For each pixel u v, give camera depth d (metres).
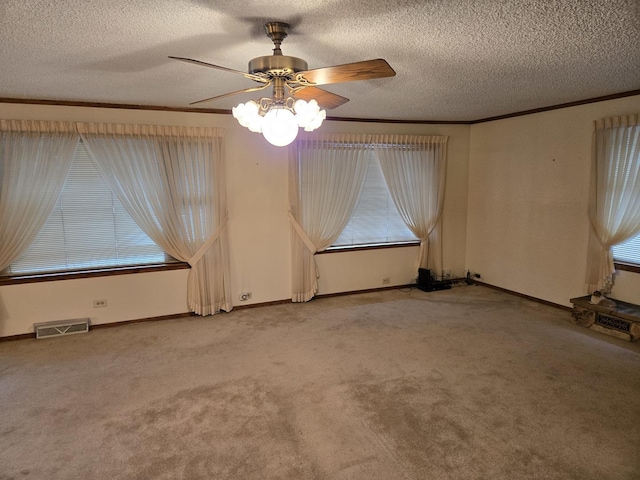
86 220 4.05
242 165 4.55
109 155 3.96
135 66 2.70
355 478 2.04
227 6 1.81
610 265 3.97
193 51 2.43
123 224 4.20
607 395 2.76
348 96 3.74
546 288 4.71
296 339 3.81
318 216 4.88
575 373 3.08
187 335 3.94
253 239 4.71
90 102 3.87
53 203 3.84
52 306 3.96
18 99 3.66
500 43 2.34
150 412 2.63
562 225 4.47
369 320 4.31
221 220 4.44
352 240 5.25
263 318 4.41
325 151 4.81
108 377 3.10
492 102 4.12
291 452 2.23
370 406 2.67
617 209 3.86
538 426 2.44
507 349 3.52
